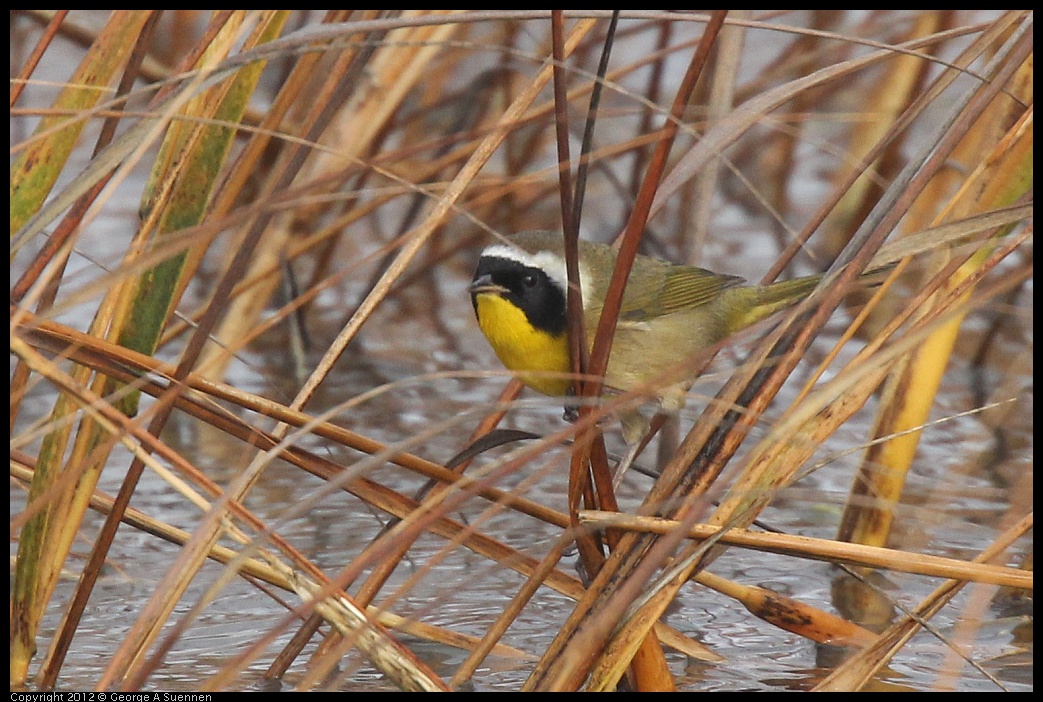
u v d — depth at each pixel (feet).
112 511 21.43
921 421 26.27
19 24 42.52
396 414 38.52
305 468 21.43
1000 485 32.76
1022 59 19.93
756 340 25.64
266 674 23.85
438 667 24.30
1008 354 42.27
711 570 29.43
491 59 50.75
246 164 23.11
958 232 20.33
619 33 44.14
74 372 21.50
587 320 29.63
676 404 28.48
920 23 41.29
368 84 37.50
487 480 17.17
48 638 25.25
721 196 55.06
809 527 31.30
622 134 53.11
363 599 22.89
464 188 23.11
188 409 20.77
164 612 20.52
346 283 48.91
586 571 22.09
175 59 44.65
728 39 31.91
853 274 20.33
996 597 27.43
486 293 28.09
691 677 23.86
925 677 23.86
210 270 47.39
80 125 21.36
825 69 21.59
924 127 49.96
